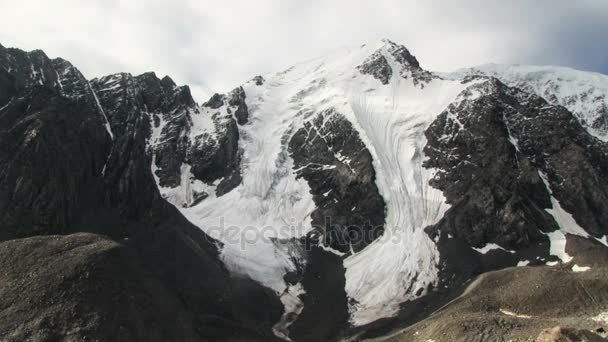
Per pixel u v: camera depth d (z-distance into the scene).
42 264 78.56
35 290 73.62
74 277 76.00
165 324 79.31
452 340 75.44
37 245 83.12
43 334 67.94
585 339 61.09
